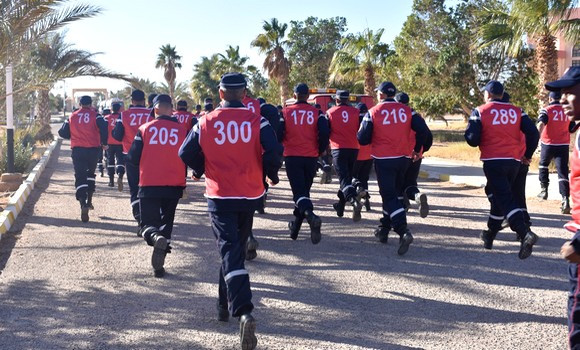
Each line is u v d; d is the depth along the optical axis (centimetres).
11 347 449
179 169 638
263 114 776
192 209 1069
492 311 523
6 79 1280
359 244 776
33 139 2384
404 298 560
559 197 1148
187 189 1347
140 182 636
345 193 891
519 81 2680
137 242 791
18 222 927
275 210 1049
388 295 568
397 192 749
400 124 719
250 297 433
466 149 2345
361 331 479
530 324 492
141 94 935
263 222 930
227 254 443
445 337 465
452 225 902
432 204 1116
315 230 724
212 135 452
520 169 760
